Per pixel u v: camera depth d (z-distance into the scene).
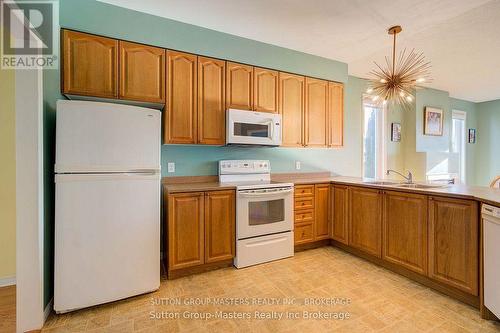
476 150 6.17
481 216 1.83
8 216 2.33
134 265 2.05
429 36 2.92
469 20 2.57
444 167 4.87
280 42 3.12
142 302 2.03
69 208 1.83
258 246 2.75
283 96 3.25
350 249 3.10
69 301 1.84
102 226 1.93
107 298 1.96
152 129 2.11
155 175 2.12
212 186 2.63
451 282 2.04
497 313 1.65
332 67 3.62
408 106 4.87
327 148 3.84
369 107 4.60
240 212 2.65
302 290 2.21
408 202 2.38
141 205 2.07
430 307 1.95
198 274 2.52
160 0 2.30
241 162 3.21
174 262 2.38
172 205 2.37
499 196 1.87
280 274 2.52
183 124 2.66
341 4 2.34
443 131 5.17
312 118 3.46
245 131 2.90
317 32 2.87
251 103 3.03
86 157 1.87
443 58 3.52
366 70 4.00
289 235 2.95
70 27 2.21
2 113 2.31
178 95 2.63
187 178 2.99
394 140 4.77
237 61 2.97
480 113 6.13
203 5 2.38
